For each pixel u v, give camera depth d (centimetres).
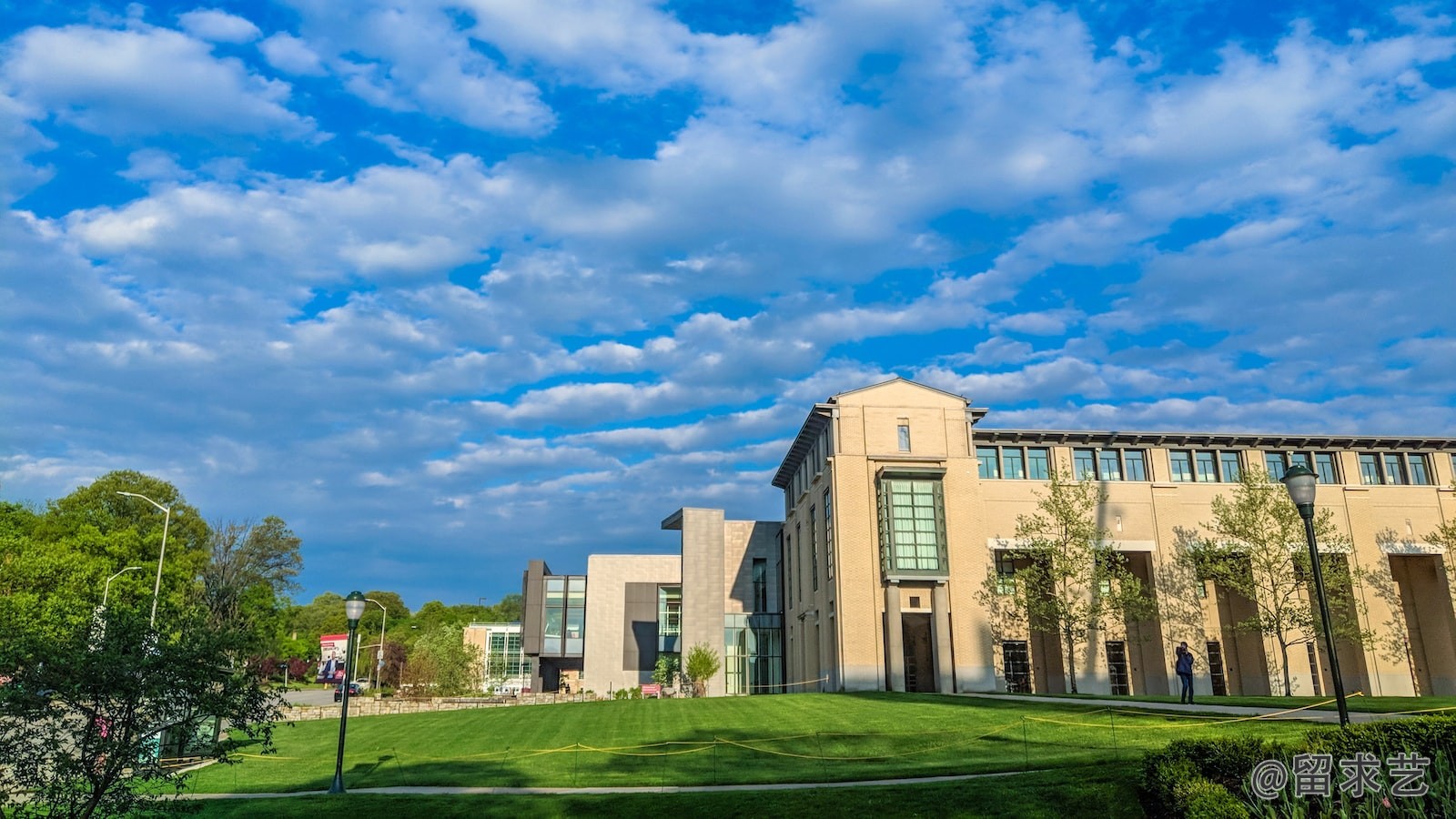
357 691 8106
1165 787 1416
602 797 2212
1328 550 5416
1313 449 6066
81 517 7444
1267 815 1256
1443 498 6044
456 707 5234
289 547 9588
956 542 5369
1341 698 1722
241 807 2206
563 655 7975
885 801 1930
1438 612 5941
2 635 1559
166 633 1656
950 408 5606
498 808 2136
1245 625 5409
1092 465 5925
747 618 7394
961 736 2964
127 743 1594
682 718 3956
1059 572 5084
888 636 5175
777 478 7244
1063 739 2728
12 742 1517
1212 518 5831
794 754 2861
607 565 7975
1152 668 5662
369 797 2302
